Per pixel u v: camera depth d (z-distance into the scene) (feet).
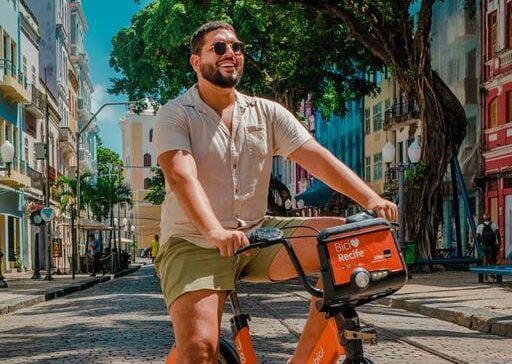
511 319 33.78
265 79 114.21
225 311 42.80
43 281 96.07
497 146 102.53
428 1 76.95
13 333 37.35
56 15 175.22
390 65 80.74
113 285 90.38
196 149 11.15
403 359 25.75
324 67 111.24
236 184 11.27
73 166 200.34
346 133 171.53
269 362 25.36
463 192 81.51
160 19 109.60
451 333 33.17
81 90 227.61
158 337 32.37
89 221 143.84
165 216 11.27
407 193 80.48
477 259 77.00
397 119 133.08
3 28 118.73
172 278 10.78
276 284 70.44
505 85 100.32
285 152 11.61
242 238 9.60
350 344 9.29
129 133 359.66
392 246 9.20
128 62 130.93
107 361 26.04
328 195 134.00
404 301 45.37
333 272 8.98
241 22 101.19
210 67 11.08
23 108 134.62
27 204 136.98
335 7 78.54
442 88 80.18
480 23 107.34
